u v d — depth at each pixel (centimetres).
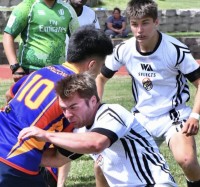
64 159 1284
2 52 5516
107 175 1229
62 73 1271
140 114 1673
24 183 1236
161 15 8075
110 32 7000
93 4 9319
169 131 1628
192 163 1555
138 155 1194
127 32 7056
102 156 1224
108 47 1298
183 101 1655
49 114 1224
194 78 1611
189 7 10156
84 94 1139
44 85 1250
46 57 1842
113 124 1150
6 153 1223
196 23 8212
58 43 1853
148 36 1591
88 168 2214
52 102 1224
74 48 1284
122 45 1667
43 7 1841
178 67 1620
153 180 1189
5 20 7231
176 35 7744
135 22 1589
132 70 1667
